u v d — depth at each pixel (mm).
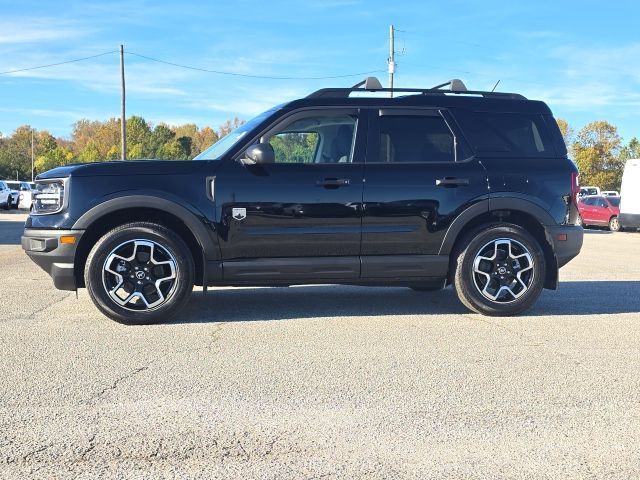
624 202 22188
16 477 2533
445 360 4250
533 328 5246
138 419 3150
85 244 5258
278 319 5527
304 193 5336
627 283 8039
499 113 5816
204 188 5211
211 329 5098
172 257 5156
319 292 7039
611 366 4148
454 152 5660
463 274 5605
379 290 7238
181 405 3350
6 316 5547
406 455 2773
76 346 4520
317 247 5395
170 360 4184
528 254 5633
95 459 2701
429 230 5523
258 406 3344
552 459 2746
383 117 5621
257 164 5273
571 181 5746
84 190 5062
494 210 5648
